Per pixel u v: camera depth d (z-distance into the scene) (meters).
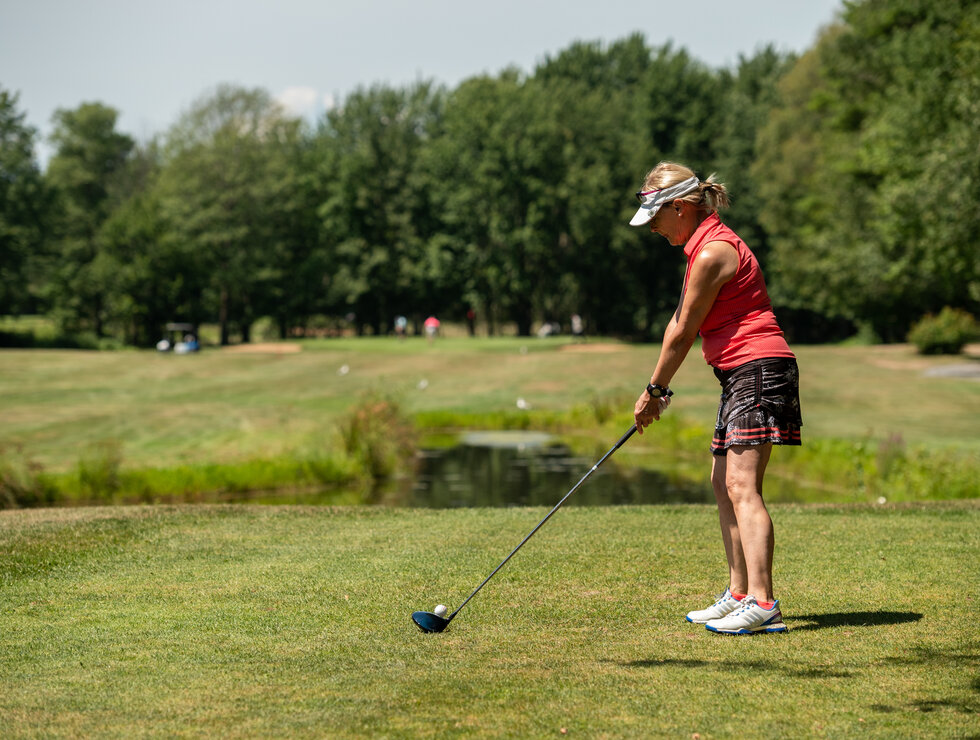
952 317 39.34
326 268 69.31
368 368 38.88
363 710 2.83
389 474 16.58
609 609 4.13
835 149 42.25
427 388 33.28
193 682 3.13
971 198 26.08
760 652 3.43
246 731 2.66
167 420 23.39
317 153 72.50
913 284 39.56
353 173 68.25
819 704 2.85
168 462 16.62
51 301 69.06
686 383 31.73
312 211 70.31
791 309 67.25
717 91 66.81
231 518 6.86
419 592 4.48
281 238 68.56
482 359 41.28
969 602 4.13
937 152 27.11
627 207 63.44
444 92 73.00
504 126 63.59
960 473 12.80
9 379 33.34
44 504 13.38
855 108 41.00
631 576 4.78
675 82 65.50
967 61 27.66
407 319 75.75
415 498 13.97
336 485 15.41
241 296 69.19
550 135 63.12
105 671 3.27
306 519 6.84
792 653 3.41
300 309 72.19
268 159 64.88
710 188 3.91
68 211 72.12
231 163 63.47
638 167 62.59
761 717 2.73
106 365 38.47
